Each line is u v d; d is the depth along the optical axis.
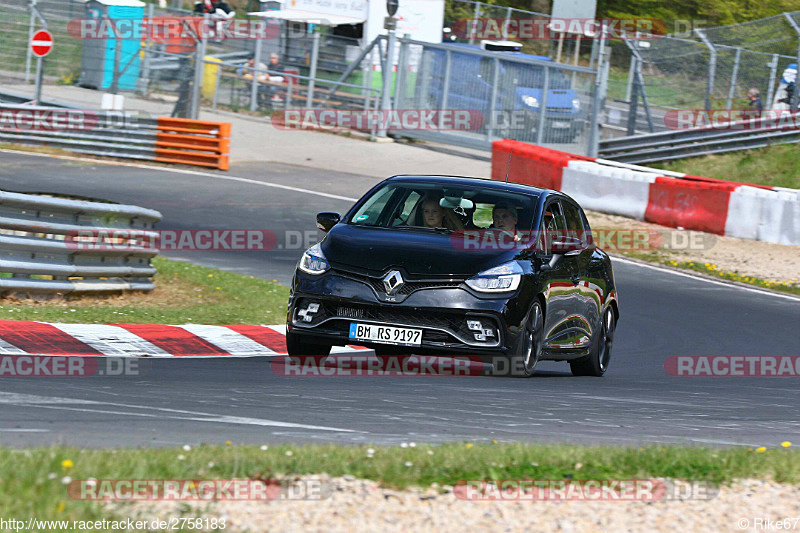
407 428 21.36
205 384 26.28
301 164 89.69
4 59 107.25
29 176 73.19
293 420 21.45
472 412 24.12
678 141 92.50
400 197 31.94
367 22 104.88
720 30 94.88
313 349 30.78
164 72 105.25
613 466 17.14
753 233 70.62
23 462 14.32
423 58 100.88
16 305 36.12
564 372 38.06
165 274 46.97
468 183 32.88
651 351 42.66
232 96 109.25
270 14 106.25
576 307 33.56
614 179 76.38
